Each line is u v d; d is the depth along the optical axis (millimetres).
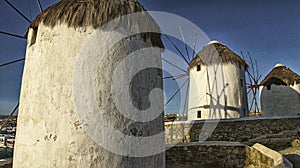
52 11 3980
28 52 4184
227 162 9586
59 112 3543
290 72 18625
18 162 3764
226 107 15328
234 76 15852
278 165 6574
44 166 3479
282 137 11766
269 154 7953
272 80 18641
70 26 3729
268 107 18406
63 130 3494
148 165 3969
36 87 3752
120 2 4000
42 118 3607
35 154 3568
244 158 9344
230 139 11945
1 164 6855
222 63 15945
